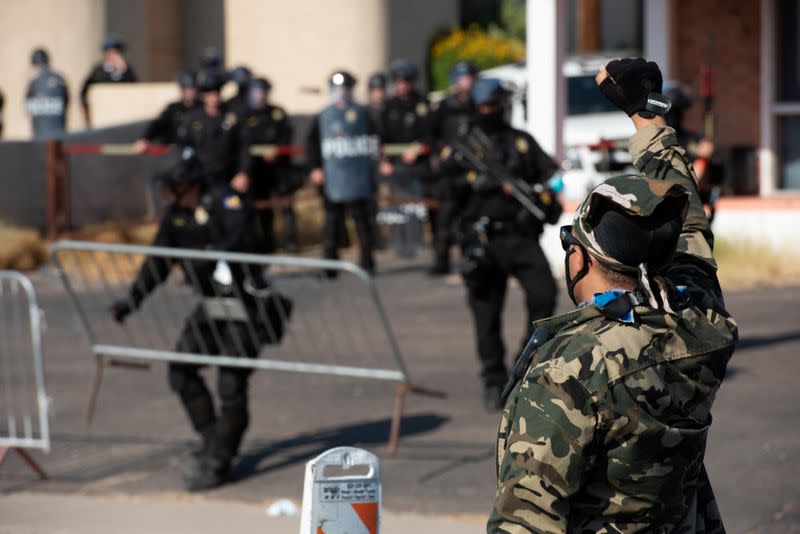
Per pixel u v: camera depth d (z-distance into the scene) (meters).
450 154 23.69
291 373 28.09
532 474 7.75
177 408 25.38
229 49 70.50
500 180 23.33
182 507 18.92
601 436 7.77
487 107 23.50
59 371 28.80
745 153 51.84
